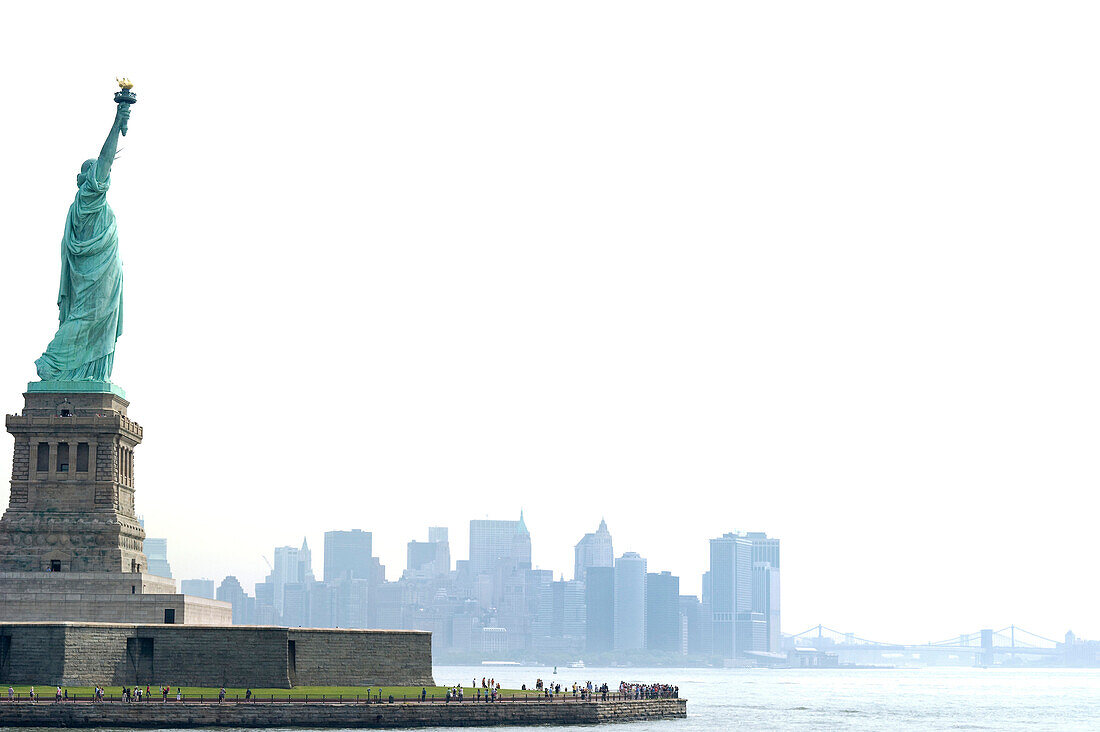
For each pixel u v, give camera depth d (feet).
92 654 653.30
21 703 608.60
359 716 654.94
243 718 634.84
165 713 623.77
